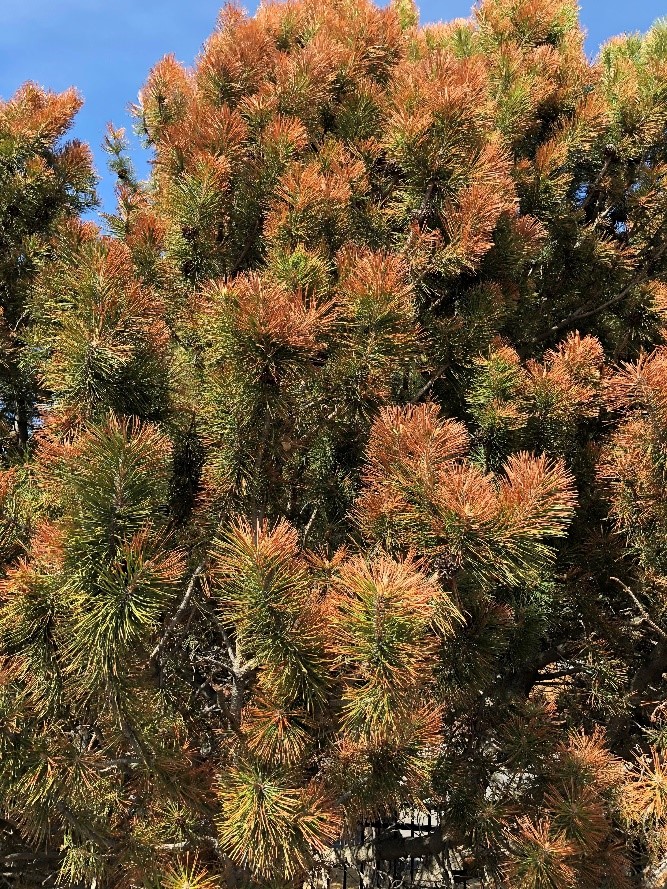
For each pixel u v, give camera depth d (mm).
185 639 3449
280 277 2896
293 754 2340
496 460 3977
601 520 4434
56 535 2172
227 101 4215
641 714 4594
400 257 3211
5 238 4809
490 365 3740
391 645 1972
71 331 2500
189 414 3066
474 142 3525
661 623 4406
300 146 3631
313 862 2506
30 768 2381
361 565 2146
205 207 3459
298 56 3951
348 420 3135
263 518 3096
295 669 2152
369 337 2709
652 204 5098
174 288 3613
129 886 2684
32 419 4617
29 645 2443
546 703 3963
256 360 2359
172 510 3014
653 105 4945
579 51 5230
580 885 3141
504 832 3293
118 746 2824
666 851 3434
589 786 3240
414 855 4801
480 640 3061
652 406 3354
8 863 3547
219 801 2703
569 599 4531
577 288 5328
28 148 4879
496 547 2162
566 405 3785
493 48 5328
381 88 4293
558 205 4859
